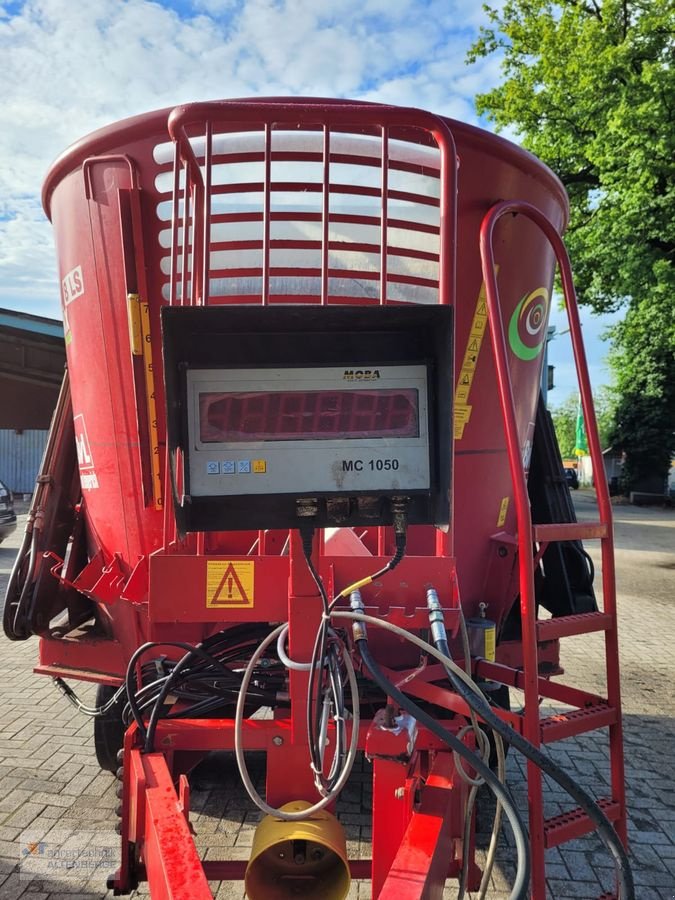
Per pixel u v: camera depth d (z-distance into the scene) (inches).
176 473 63.6
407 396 59.9
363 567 77.6
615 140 515.8
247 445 58.7
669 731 169.2
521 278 109.1
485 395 106.3
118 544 108.6
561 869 110.9
